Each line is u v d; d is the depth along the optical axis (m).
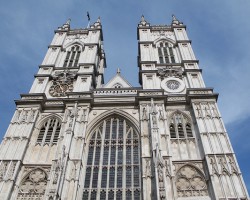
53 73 52.50
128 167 37.75
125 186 35.66
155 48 57.56
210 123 40.69
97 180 36.62
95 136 42.00
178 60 54.56
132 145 40.34
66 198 32.84
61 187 32.69
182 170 36.69
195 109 42.97
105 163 38.50
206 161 35.88
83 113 43.38
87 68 52.59
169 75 50.53
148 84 48.34
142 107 43.59
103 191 35.44
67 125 40.50
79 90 47.94
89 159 39.19
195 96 44.28
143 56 54.91
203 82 48.38
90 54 56.50
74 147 38.31
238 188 32.75
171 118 43.41
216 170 34.72
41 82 50.06
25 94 46.50
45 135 42.06
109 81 55.00
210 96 44.25
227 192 32.53
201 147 38.53
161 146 37.31
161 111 42.66
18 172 36.66
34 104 45.12
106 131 42.69
